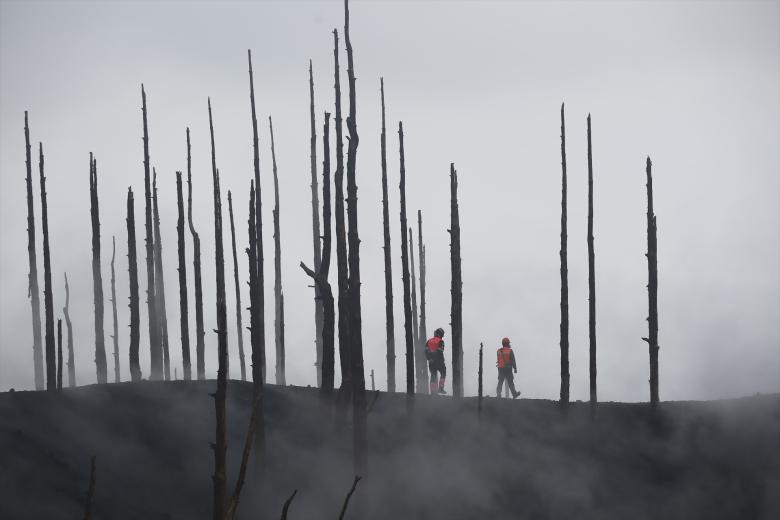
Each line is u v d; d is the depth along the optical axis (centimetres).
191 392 4522
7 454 3466
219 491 1540
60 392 4194
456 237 4766
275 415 4406
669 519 4084
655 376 4956
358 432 3616
